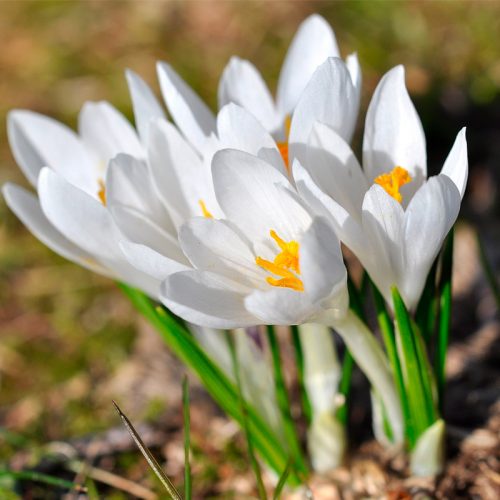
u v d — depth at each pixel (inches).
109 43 32.2
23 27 33.7
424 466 18.6
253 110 18.0
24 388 22.2
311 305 16.3
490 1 30.5
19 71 31.5
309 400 18.8
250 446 17.8
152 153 17.2
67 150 18.5
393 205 16.4
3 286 24.5
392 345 17.6
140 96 17.5
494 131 26.4
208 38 31.8
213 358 18.7
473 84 27.7
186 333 17.8
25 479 19.9
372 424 19.8
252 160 16.4
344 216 16.4
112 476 19.8
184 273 16.3
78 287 24.0
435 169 25.4
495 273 22.2
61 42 32.5
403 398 18.1
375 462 19.1
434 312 17.9
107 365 22.2
